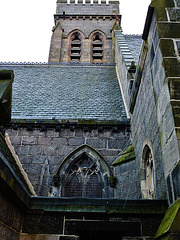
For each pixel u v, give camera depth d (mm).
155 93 7434
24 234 6355
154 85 7543
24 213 6559
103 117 13898
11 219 5750
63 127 13219
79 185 12195
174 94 6219
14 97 16172
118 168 11883
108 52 30828
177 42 6914
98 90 17625
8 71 5988
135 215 6555
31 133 13117
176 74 6461
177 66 6578
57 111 14555
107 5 35281
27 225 6457
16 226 6098
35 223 6488
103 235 6586
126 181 11266
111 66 22500
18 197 5773
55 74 20453
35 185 11922
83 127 13172
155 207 6477
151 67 7918
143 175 9672
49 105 15273
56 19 33625
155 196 7625
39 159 12547
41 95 16609
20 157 12539
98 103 15648
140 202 6598
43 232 6410
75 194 12016
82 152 12742
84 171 12484
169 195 6039
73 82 18984
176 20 7242
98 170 12359
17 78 19234
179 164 5441
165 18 7277
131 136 12641
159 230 5637
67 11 34781
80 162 12781
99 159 12531
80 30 32438
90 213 6590
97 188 12102
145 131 9062
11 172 5293
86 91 17391
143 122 9414
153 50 7637
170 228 4996
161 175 6902
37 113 14219
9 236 5656
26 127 13219
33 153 12664
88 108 14969
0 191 5109
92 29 32562
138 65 9820
